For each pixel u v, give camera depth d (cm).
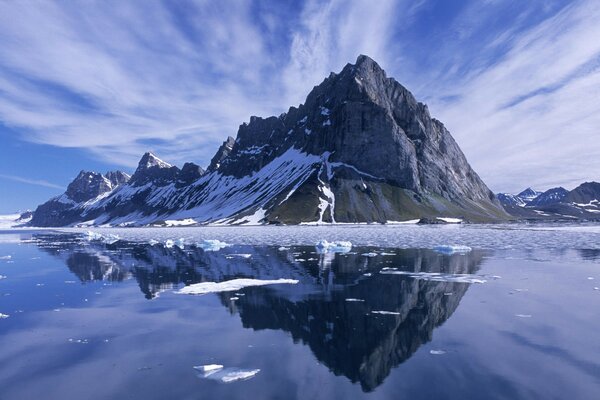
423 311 2745
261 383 1689
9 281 4200
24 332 2428
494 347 2036
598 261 4894
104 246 9169
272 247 7712
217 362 1931
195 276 4347
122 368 1872
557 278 3778
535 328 2314
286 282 3841
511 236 9869
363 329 2397
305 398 1545
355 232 12988
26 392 1645
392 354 1991
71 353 2072
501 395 1536
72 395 1612
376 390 1603
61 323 2606
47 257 6662
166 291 3559
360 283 3756
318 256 6012
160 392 1622
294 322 2550
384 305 2934
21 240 12825
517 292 3216
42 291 3638
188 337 2297
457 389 1592
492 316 2573
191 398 1566
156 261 5750
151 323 2578
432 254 6038
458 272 4269
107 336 2334
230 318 2666
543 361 1848
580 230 12656
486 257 5488
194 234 14050
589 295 3084
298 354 2019
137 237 13125
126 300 3228
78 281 4147
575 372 1728
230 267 4975
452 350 2016
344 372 1792
